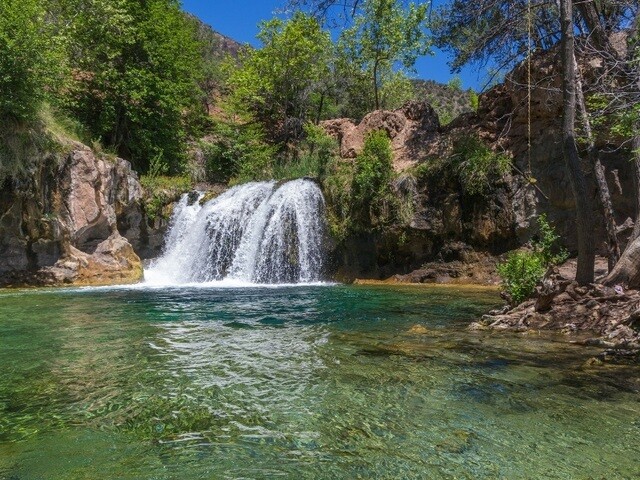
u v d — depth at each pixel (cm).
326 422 310
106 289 1278
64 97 1797
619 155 1281
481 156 1516
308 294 1155
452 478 236
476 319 739
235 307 891
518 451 267
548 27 1341
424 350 516
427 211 1588
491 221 1485
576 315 642
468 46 1502
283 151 2558
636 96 815
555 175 1388
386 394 366
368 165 1642
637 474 240
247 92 2517
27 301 970
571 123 721
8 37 1302
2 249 1333
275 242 1678
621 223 1277
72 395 361
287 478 236
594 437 286
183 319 739
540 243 876
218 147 2462
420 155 1750
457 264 1538
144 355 491
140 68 2036
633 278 689
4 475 238
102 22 1833
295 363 458
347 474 241
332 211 1734
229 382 395
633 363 458
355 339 577
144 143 2030
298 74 2548
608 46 962
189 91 2455
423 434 291
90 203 1493
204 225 1811
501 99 1641
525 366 447
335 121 2225
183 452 266
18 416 320
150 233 1794
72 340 568
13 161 1323
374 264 1653
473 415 322
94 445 275
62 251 1438
